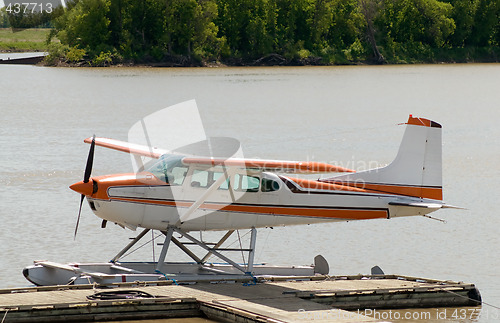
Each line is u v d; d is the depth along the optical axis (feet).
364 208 147.95
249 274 140.15
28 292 123.34
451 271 153.07
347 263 158.92
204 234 185.47
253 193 140.05
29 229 177.68
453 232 187.52
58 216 192.44
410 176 150.30
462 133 419.95
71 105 541.75
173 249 169.37
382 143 359.66
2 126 399.24
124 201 135.03
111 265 139.64
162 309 119.24
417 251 169.37
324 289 130.93
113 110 508.12
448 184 254.88
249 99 627.87
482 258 163.22
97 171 261.65
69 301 116.16
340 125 444.55
